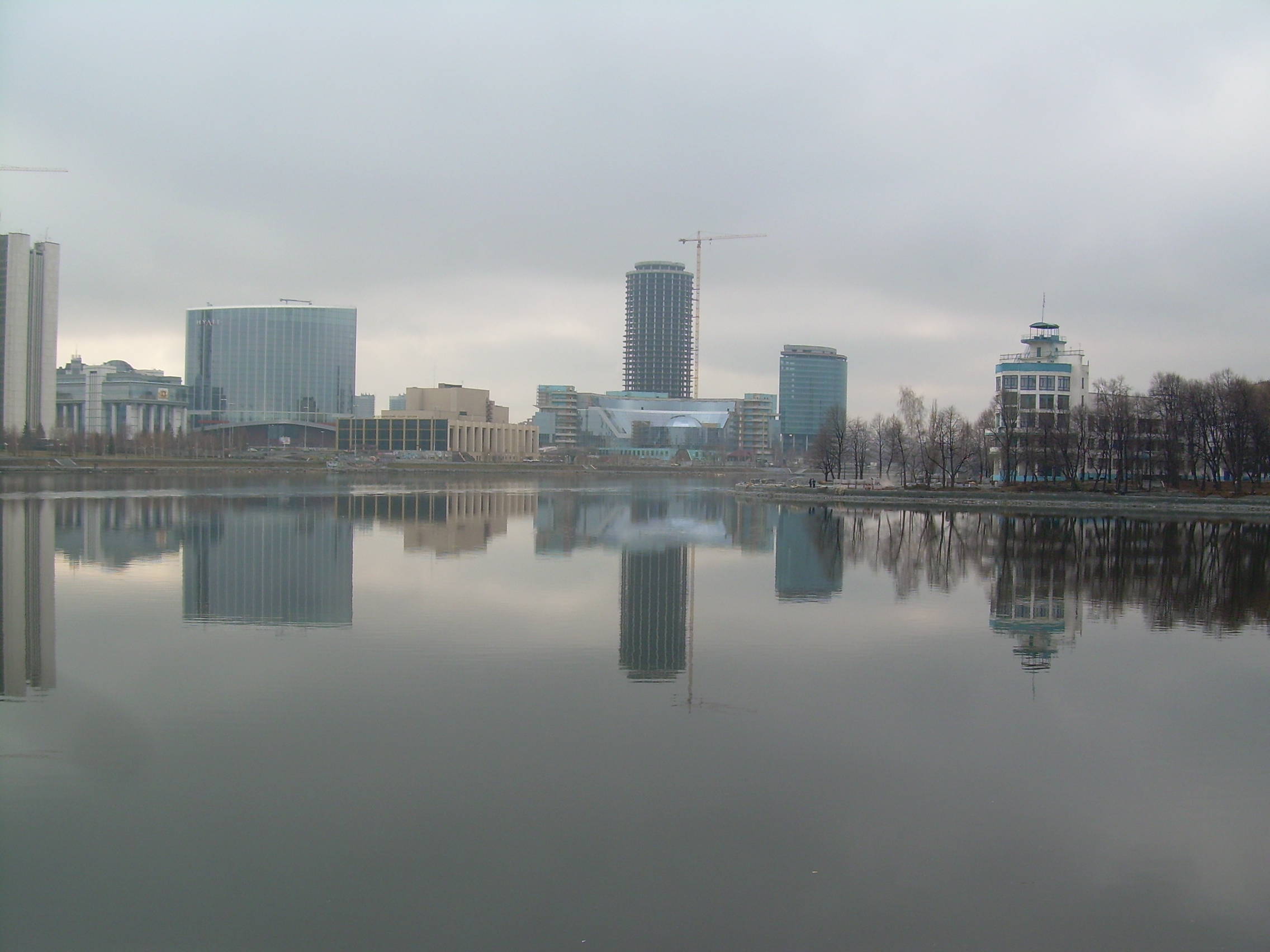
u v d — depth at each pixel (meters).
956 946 26.30
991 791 35.62
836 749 39.41
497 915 27.39
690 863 30.27
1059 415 194.50
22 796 34.06
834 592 75.44
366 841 31.25
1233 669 52.06
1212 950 26.19
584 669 50.69
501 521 137.75
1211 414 166.25
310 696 45.41
